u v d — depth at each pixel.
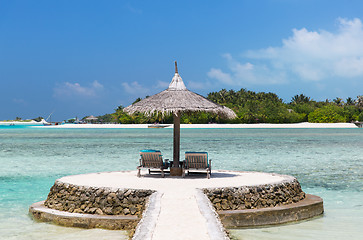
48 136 63.31
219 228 6.57
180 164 12.30
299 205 9.88
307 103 163.88
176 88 12.39
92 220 8.90
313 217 10.09
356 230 8.90
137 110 11.97
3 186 14.69
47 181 15.95
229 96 170.75
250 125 119.06
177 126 12.14
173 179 11.21
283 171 19.14
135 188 9.30
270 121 130.12
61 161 24.11
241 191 9.50
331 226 9.23
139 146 38.62
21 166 21.45
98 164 22.33
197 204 8.06
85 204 9.42
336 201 12.09
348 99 169.50
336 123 121.19
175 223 6.85
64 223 9.12
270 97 168.88
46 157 26.95
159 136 62.62
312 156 27.41
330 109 134.88
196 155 11.32
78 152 31.33
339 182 15.73
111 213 9.12
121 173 12.86
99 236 8.31
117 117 149.25
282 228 9.05
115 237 8.23
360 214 10.41
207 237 6.13
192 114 12.47
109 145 40.44
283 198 10.02
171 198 8.56
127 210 9.07
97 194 9.40
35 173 18.45
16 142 46.41
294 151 31.89
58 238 8.21
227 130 93.25
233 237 8.38
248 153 29.80
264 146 38.00
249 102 140.62
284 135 64.62
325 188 14.40
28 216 10.05
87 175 12.21
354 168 20.48
